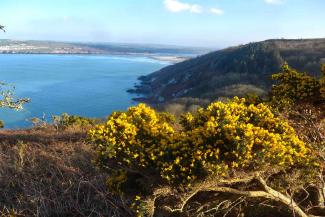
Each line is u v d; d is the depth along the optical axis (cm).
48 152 922
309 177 515
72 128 1255
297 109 851
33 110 6328
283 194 523
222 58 9950
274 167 462
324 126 650
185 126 556
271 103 885
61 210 681
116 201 674
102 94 9338
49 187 740
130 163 463
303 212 534
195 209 535
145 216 494
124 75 14550
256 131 455
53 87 9925
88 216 648
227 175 448
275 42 10319
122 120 491
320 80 930
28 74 12850
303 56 8706
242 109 535
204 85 8438
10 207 709
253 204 590
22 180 780
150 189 475
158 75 13050
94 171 774
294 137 487
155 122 516
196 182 439
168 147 458
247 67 8462
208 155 444
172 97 9225
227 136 448
